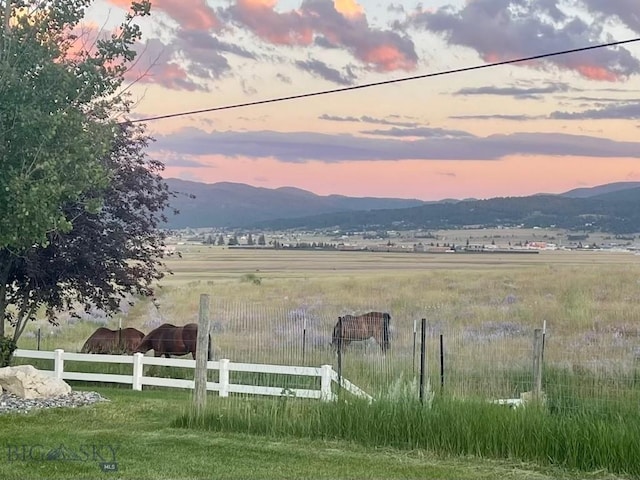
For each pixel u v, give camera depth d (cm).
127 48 1708
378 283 5556
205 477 1074
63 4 1645
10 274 2314
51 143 1516
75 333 3259
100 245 2302
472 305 3966
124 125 2348
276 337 2503
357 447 1295
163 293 5059
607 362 1864
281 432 1379
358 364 1995
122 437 1334
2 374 1717
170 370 2250
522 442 1234
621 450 1168
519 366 1852
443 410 1316
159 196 2425
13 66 1512
